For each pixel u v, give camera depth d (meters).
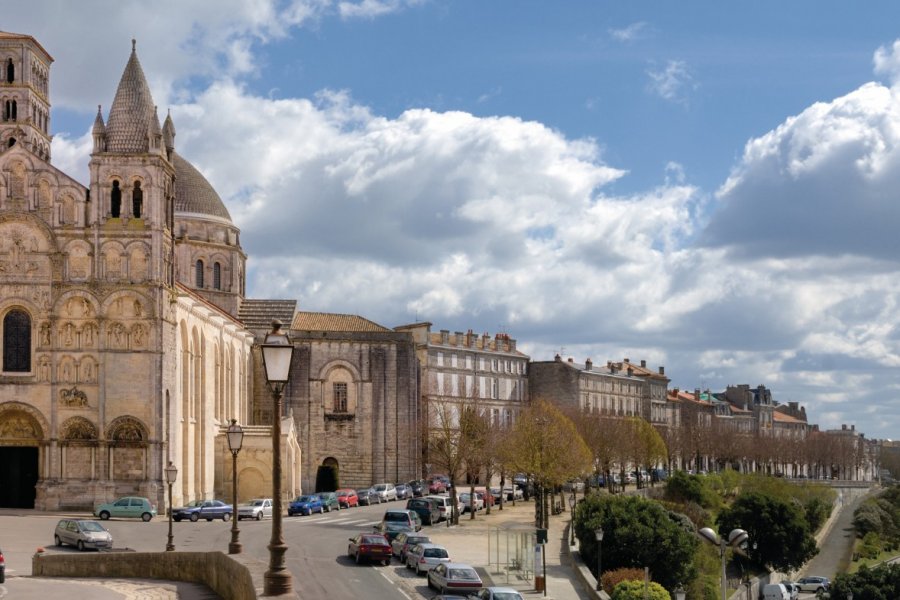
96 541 73.00
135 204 103.25
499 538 82.69
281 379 33.16
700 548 101.88
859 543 166.62
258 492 123.25
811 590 131.25
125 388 101.19
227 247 148.12
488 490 119.81
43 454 100.44
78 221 102.44
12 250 102.00
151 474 100.44
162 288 102.31
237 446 51.16
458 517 110.56
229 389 133.62
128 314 101.81
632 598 67.50
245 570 37.59
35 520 91.50
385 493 129.62
